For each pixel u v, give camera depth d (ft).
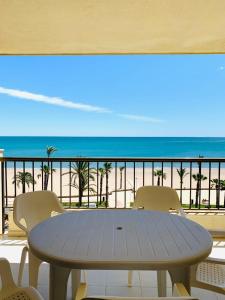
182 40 11.00
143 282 8.51
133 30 10.16
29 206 8.21
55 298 5.36
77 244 4.93
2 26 9.82
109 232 5.56
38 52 12.24
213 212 12.94
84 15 9.11
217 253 10.57
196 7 8.64
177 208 8.96
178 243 5.00
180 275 5.19
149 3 8.42
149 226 5.96
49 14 9.00
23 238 12.22
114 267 4.29
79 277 6.98
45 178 14.85
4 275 4.97
